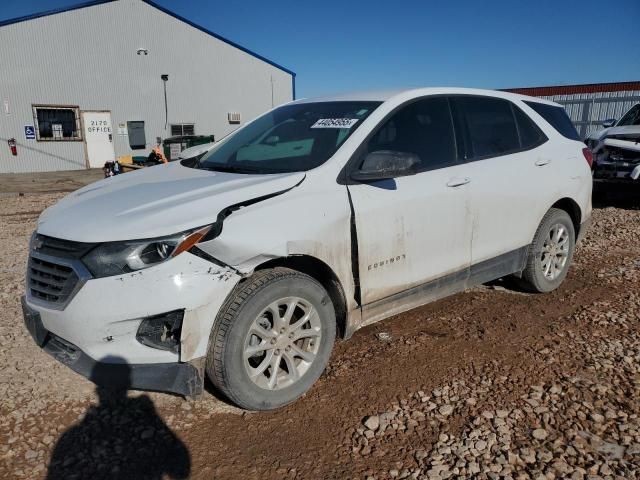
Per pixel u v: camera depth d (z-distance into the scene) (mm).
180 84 27016
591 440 2744
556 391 3203
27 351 3832
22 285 5391
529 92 29750
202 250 2725
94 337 2670
